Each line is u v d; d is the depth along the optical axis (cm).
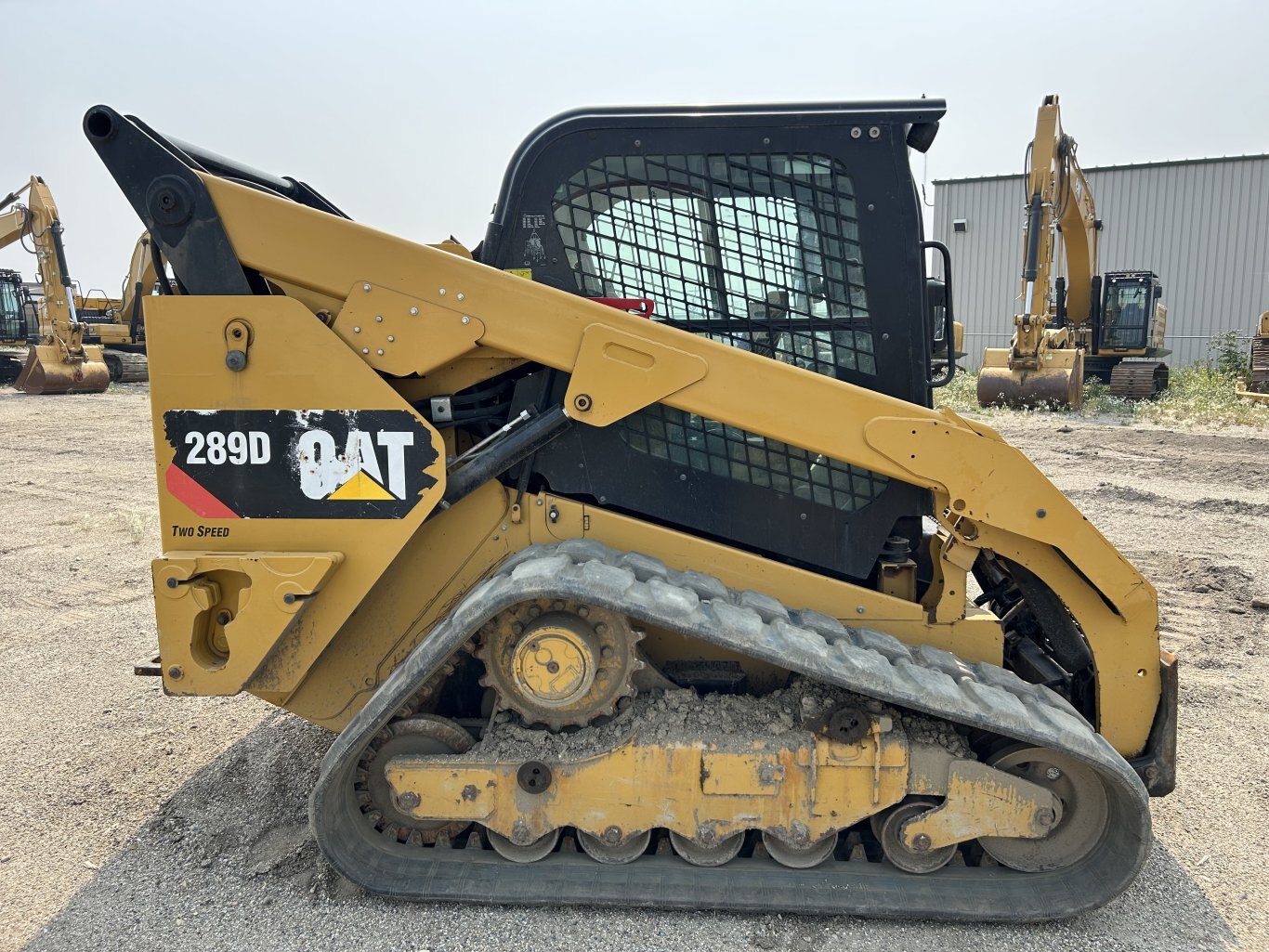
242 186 261
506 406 293
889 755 254
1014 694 260
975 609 302
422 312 261
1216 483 942
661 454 285
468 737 275
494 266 287
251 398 263
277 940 249
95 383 2005
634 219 286
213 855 289
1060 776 266
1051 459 1094
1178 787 339
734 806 258
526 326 262
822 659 242
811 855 267
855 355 287
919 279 282
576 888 260
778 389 261
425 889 261
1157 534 726
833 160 280
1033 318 1579
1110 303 2012
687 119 280
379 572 267
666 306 288
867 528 290
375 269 260
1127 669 279
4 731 379
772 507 289
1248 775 348
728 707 268
